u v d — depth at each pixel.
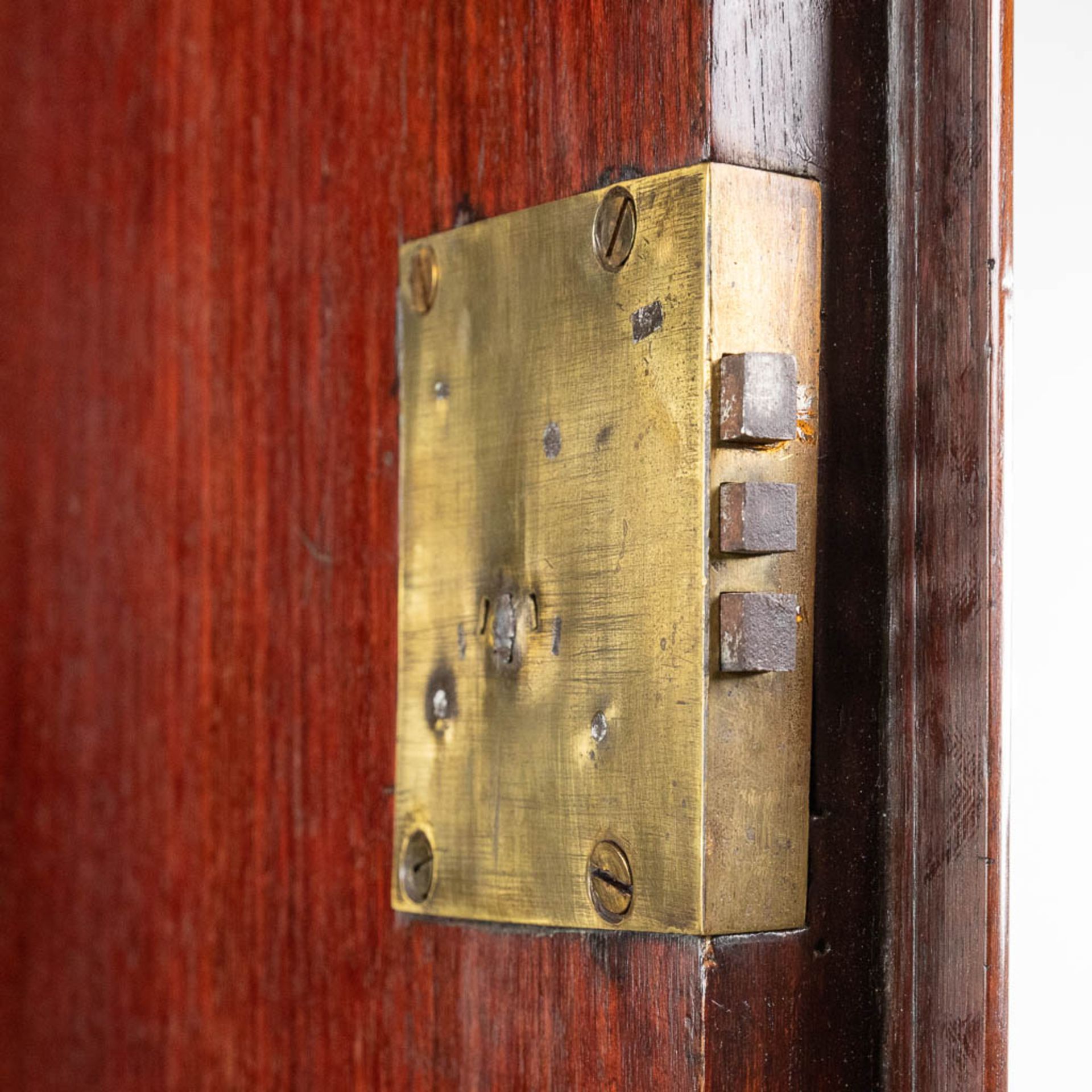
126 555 0.50
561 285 0.39
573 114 0.39
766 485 0.36
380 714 0.43
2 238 0.54
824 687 0.37
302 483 0.45
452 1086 0.41
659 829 0.37
